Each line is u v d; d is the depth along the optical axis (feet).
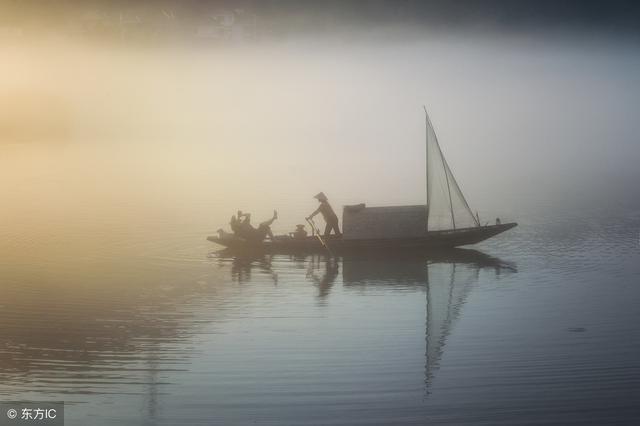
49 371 73.97
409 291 96.58
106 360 76.13
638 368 73.41
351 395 69.00
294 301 93.30
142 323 86.02
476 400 67.87
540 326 84.17
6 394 69.31
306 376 72.64
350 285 99.19
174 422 64.64
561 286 97.19
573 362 74.95
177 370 74.08
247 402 67.77
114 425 64.18
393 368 74.28
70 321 86.58
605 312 87.92
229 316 88.22
